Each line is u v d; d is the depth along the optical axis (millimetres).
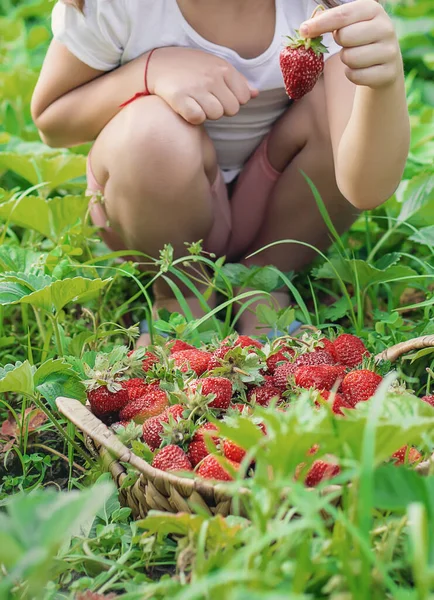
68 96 1915
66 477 1522
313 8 1816
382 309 2117
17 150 2627
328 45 1828
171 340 1604
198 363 1487
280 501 1057
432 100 3479
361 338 1808
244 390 1425
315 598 955
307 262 2066
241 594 762
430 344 1530
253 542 920
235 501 1031
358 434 954
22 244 2193
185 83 1743
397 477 960
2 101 3039
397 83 1560
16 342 1955
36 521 852
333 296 2102
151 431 1327
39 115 1966
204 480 1122
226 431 980
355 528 898
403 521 995
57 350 1655
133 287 2207
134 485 1230
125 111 1803
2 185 2623
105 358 1437
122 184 1785
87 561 1171
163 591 1023
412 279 1938
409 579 1039
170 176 1743
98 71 1894
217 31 1806
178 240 1855
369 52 1503
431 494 941
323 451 982
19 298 1551
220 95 1760
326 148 1854
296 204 1941
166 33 1813
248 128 1942
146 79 1792
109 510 1264
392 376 937
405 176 2525
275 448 940
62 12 1821
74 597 1109
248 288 1943
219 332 1738
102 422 1377
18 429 1571
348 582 894
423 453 1289
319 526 863
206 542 1035
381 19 1513
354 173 1670
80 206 2016
